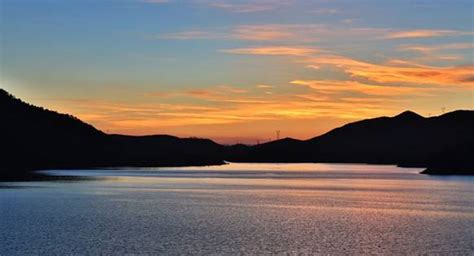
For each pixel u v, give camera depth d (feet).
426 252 170.91
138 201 334.24
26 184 473.67
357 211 289.94
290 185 539.29
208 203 327.47
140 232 202.90
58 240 182.50
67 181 529.45
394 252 170.81
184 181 593.83
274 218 253.44
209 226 222.48
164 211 278.26
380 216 266.98
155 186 491.31
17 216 244.63
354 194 415.23
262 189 470.39
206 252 167.32
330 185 542.98
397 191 450.71
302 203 334.24
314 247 177.68
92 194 379.76
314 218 255.50
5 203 302.66
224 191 438.40
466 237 199.52
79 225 219.00
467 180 644.27
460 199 369.30
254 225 227.40
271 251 170.40
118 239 186.70
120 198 353.31
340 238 195.42
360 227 224.94
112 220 237.25
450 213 282.97
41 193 375.45
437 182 597.93
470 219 256.52
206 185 523.70
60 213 259.39
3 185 456.04
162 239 188.03
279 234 202.59
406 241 190.19
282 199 363.15
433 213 282.56
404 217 263.49
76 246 172.65
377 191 451.12
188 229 212.84
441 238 197.06
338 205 323.37
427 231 214.69
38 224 219.41
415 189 476.95
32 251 164.14
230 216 259.60
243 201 344.49
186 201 339.57
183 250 169.68
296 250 172.45
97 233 198.70
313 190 462.60
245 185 532.73
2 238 184.34
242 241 186.60
